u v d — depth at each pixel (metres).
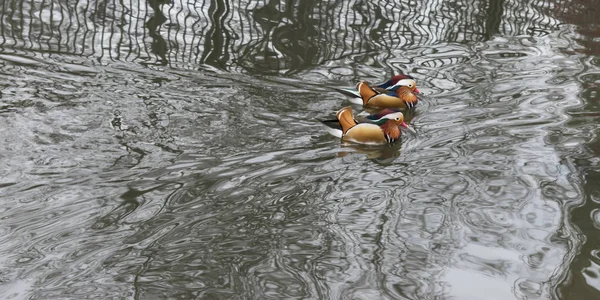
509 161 8.02
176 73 10.02
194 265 5.88
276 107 9.30
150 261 5.91
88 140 8.00
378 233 6.44
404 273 5.81
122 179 7.27
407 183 7.51
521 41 12.34
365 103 9.66
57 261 5.87
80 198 6.87
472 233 6.46
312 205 6.95
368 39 11.95
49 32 11.20
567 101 9.79
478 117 9.31
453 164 7.98
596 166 7.86
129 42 11.02
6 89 9.12
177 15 12.33
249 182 7.35
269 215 6.72
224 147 8.12
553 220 6.70
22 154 7.62
